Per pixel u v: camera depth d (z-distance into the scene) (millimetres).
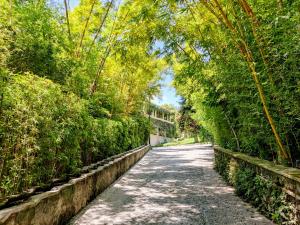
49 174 4230
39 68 5680
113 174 8484
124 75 13648
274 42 4051
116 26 9109
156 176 9320
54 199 3961
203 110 10148
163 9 6844
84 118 5621
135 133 17312
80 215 4859
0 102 3002
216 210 4848
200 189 6789
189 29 7266
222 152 8562
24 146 3369
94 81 9148
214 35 6480
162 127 44156
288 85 3770
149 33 7348
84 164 6637
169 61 8773
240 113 5812
